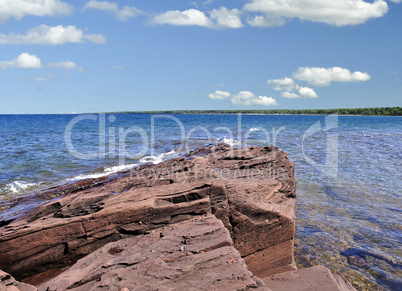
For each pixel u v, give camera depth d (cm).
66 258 891
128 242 849
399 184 1944
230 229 988
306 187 1878
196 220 910
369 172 2266
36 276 870
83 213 930
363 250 1097
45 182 1728
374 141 4191
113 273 637
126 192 1013
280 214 994
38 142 3609
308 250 1102
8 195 1476
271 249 1000
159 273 621
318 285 654
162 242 769
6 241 837
